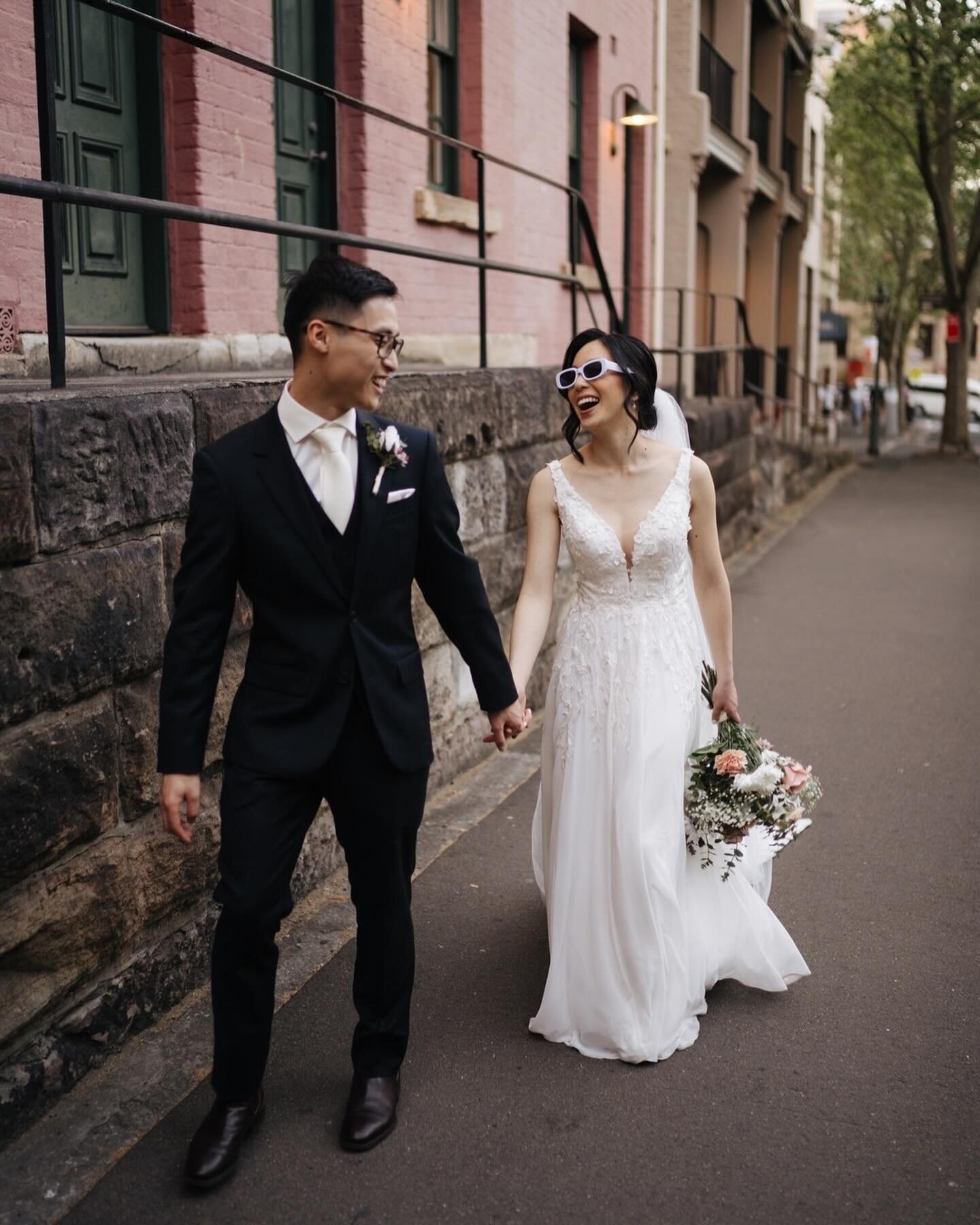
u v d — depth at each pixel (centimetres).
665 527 336
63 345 322
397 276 779
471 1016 347
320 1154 283
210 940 363
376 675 274
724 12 1942
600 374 333
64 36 507
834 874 448
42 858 290
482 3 875
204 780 362
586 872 330
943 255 2467
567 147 1093
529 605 351
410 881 295
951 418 2539
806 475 1883
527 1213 262
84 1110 298
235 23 593
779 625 910
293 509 265
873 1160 279
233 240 596
